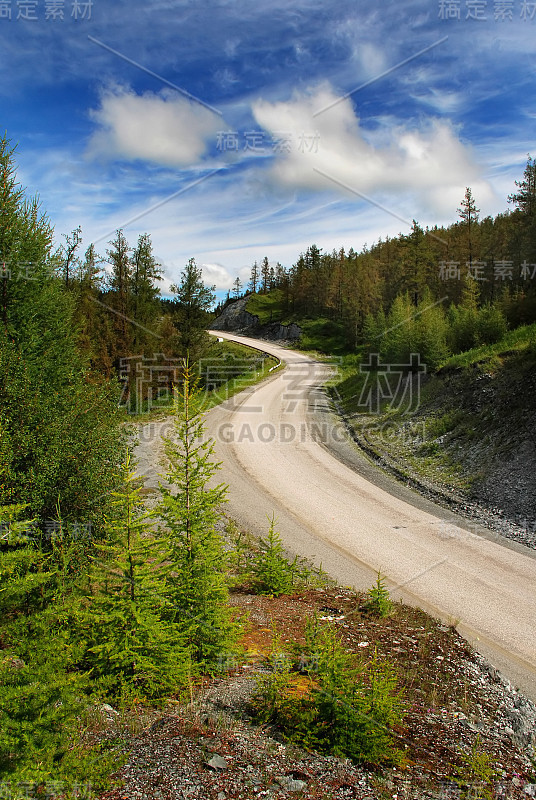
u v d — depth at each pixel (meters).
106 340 33.50
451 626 8.58
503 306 31.22
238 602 8.78
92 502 9.46
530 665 7.56
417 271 45.41
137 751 4.13
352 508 15.76
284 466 20.50
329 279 83.44
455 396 22.89
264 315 104.25
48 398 10.26
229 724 4.73
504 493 15.16
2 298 13.25
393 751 4.58
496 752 5.11
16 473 8.91
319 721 4.71
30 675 4.12
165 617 5.84
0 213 13.00
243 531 13.59
